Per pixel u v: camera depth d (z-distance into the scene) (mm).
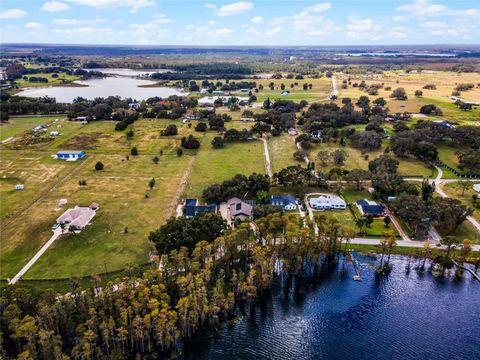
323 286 103188
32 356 72625
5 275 99938
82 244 114812
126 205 140875
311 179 157250
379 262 111312
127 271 95438
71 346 79312
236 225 122438
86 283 96875
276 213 121812
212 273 101438
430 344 84125
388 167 166625
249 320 91188
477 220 130375
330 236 113250
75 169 178500
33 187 156875
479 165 168875
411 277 105625
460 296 98625
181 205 141125
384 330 88062
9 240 116875
